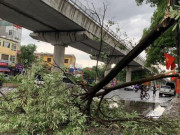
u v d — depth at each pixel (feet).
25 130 9.91
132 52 9.24
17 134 9.90
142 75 203.00
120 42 14.57
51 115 10.14
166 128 10.58
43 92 11.06
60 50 83.51
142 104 46.65
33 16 62.13
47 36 80.79
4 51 125.18
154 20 48.85
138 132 10.32
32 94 12.00
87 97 11.89
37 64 12.52
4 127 10.23
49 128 10.50
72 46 105.70
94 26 73.87
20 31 139.95
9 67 128.88
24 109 11.09
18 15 61.62
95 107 13.53
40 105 10.78
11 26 132.26
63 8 56.29
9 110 11.85
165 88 94.89
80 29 72.33
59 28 74.74
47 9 54.03
